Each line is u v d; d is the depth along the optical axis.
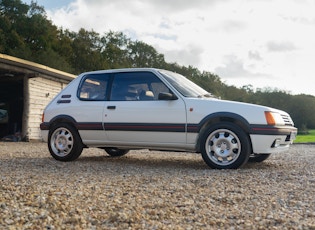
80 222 3.12
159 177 5.27
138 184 4.75
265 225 3.03
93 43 66.12
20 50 43.16
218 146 6.11
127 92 6.88
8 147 11.72
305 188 4.51
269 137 5.89
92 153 9.49
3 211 3.38
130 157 8.44
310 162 7.38
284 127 6.12
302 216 3.30
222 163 6.06
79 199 3.89
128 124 6.67
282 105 74.88
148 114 6.53
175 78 6.85
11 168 6.19
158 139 6.50
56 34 56.41
